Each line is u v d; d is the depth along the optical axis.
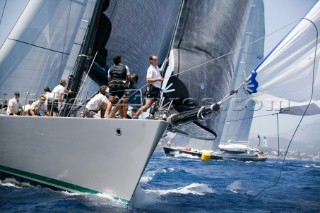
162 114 9.68
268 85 8.39
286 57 8.39
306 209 10.01
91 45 12.78
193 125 11.79
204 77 11.96
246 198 11.41
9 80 13.69
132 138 8.95
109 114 10.09
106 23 13.01
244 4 13.36
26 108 13.00
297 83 8.16
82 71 12.77
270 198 11.72
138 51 13.62
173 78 11.32
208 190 12.78
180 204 9.74
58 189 10.30
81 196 9.62
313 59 8.14
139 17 13.24
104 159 9.38
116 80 10.02
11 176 11.51
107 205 8.78
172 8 13.72
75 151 9.87
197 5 11.89
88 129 9.63
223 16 12.59
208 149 45.50
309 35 8.33
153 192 11.62
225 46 12.80
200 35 12.10
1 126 11.65
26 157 10.96
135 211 8.45
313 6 8.48
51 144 10.34
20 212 7.95
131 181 8.97
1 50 13.64
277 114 8.29
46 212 7.97
